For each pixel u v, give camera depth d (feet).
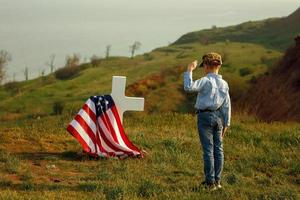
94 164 54.19
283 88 198.70
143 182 44.98
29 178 47.47
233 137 70.08
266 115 187.93
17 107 533.14
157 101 352.28
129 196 41.47
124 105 60.90
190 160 55.72
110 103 60.23
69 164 53.26
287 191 43.57
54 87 633.61
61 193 42.19
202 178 48.88
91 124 58.39
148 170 51.55
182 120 84.79
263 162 56.13
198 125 44.27
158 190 43.65
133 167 52.60
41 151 58.65
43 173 49.60
